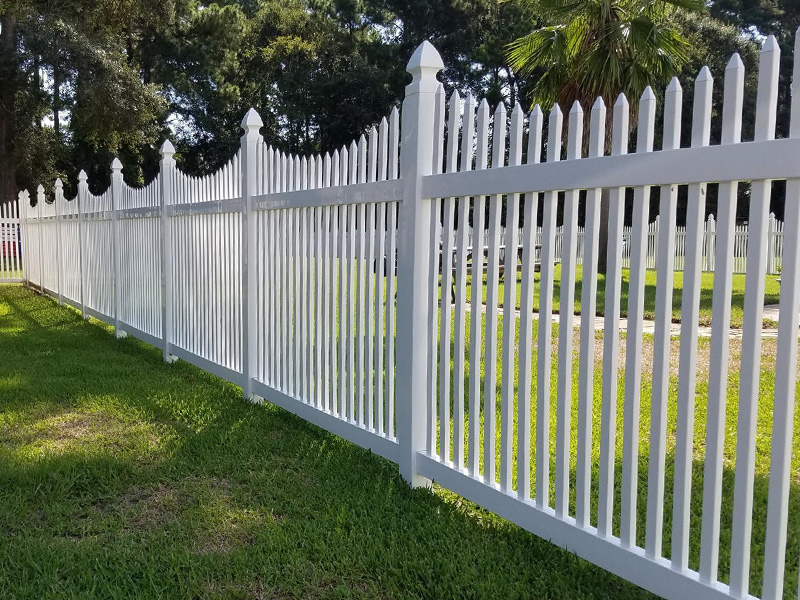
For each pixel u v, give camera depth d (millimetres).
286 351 4527
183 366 6320
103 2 25859
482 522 2975
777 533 1847
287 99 34156
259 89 36062
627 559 2258
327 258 3979
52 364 6242
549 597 2344
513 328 2709
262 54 34906
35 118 27516
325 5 35281
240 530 2896
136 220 7242
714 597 1986
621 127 2195
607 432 2324
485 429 2879
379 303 3527
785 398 1813
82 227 9273
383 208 3479
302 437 4125
